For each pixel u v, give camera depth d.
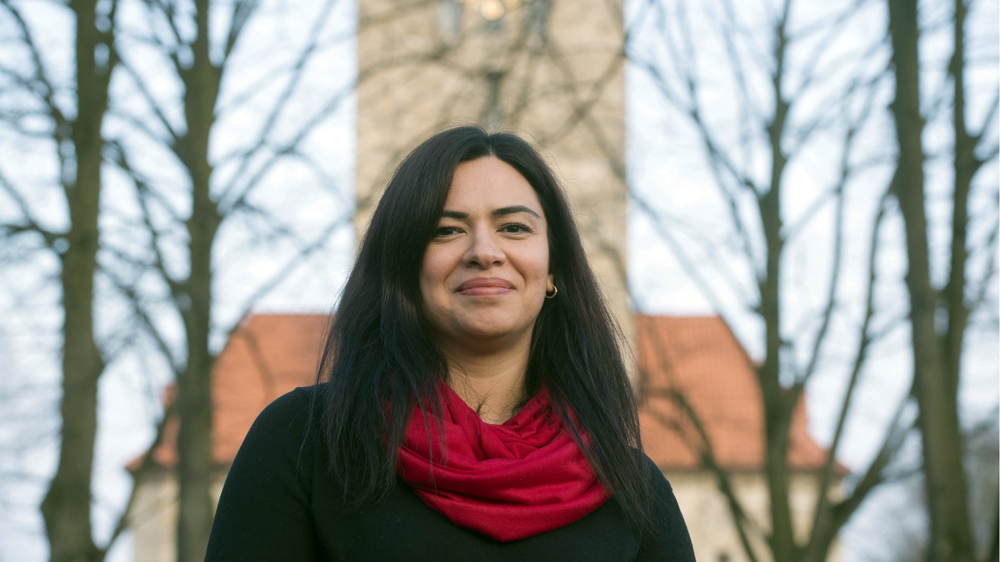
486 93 8.48
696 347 9.57
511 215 1.65
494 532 1.46
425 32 8.97
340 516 1.49
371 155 8.64
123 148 7.21
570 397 1.74
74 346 7.35
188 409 7.07
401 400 1.55
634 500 1.65
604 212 8.97
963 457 6.75
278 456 1.52
